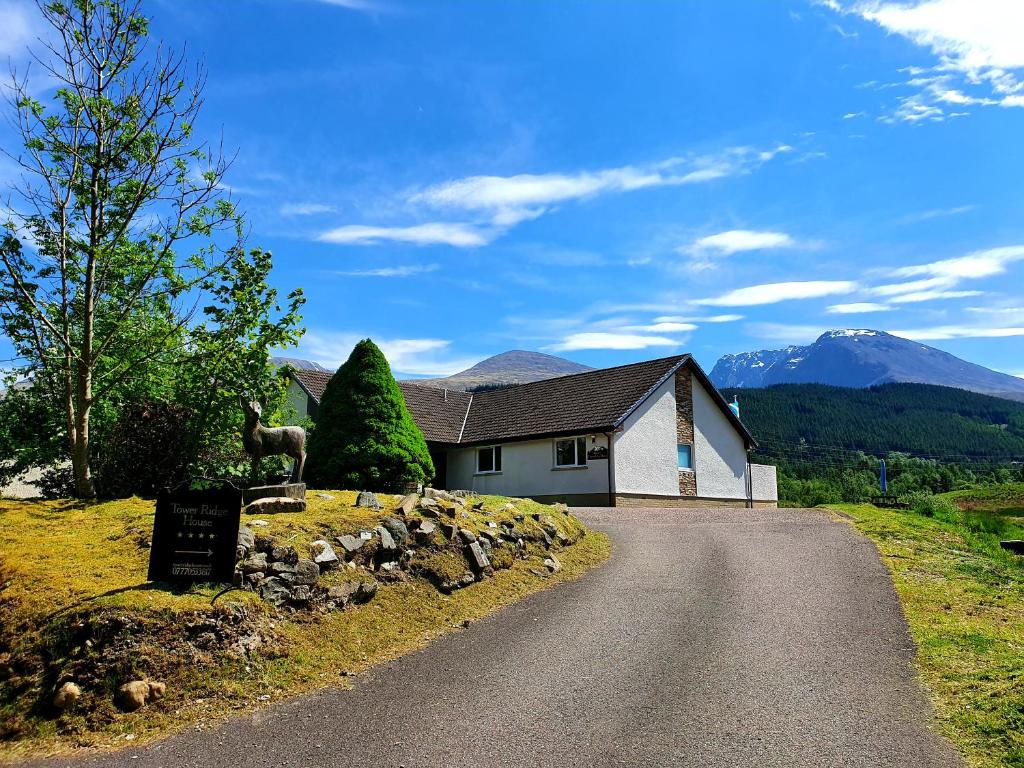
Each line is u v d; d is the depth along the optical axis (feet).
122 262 39.29
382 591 31.27
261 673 23.72
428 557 34.42
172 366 45.01
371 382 57.47
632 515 65.26
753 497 111.04
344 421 56.59
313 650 25.86
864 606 32.30
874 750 18.89
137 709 21.09
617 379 99.30
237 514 26.22
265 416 48.42
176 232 40.37
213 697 22.22
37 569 25.79
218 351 43.86
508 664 26.05
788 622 30.35
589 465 90.38
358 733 20.35
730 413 106.83
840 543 46.01
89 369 36.42
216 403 44.50
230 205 41.68
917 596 33.50
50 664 21.99
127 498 36.91
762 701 22.30
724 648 27.30
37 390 41.45
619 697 22.86
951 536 50.14
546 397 105.29
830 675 24.36
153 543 25.67
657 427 94.89
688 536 50.93
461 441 105.19
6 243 35.96
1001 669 23.68
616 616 31.91
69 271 38.55
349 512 34.17
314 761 18.70
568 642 28.48
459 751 19.22
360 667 25.63
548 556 41.52
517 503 47.01
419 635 29.27
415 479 56.24
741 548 45.75
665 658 26.37
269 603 26.61
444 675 24.99
